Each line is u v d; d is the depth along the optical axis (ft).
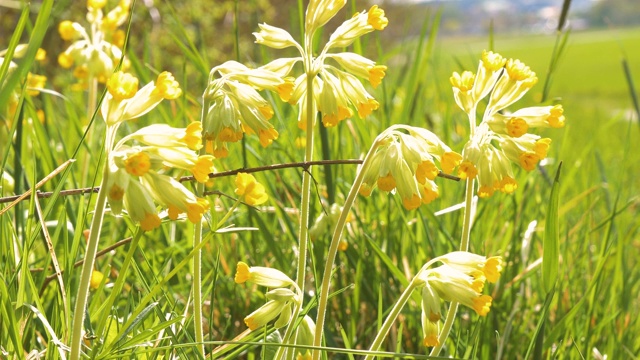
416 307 2.01
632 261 2.50
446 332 1.52
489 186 1.51
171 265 2.00
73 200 2.10
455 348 1.73
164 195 1.29
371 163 1.48
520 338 1.99
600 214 3.07
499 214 2.35
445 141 2.56
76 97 3.23
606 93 19.25
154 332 1.40
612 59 36.99
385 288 2.01
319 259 2.02
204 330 1.99
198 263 1.51
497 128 1.50
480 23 97.45
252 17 2.74
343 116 1.57
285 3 10.36
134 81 1.26
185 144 1.29
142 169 1.24
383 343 1.98
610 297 2.06
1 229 1.62
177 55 6.97
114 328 1.50
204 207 1.29
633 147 5.55
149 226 1.26
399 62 3.09
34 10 3.77
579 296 2.16
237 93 1.49
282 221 2.21
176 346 1.38
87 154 2.26
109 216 2.14
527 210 2.38
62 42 6.04
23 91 1.63
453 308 1.52
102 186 1.25
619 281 2.12
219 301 2.01
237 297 2.04
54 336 1.38
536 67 29.25
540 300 2.16
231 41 8.43
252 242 2.08
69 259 1.63
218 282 2.00
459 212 2.25
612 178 3.63
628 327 2.00
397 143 1.45
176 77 6.77
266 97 2.46
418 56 2.38
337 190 2.29
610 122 3.46
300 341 1.50
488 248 2.23
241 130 1.48
